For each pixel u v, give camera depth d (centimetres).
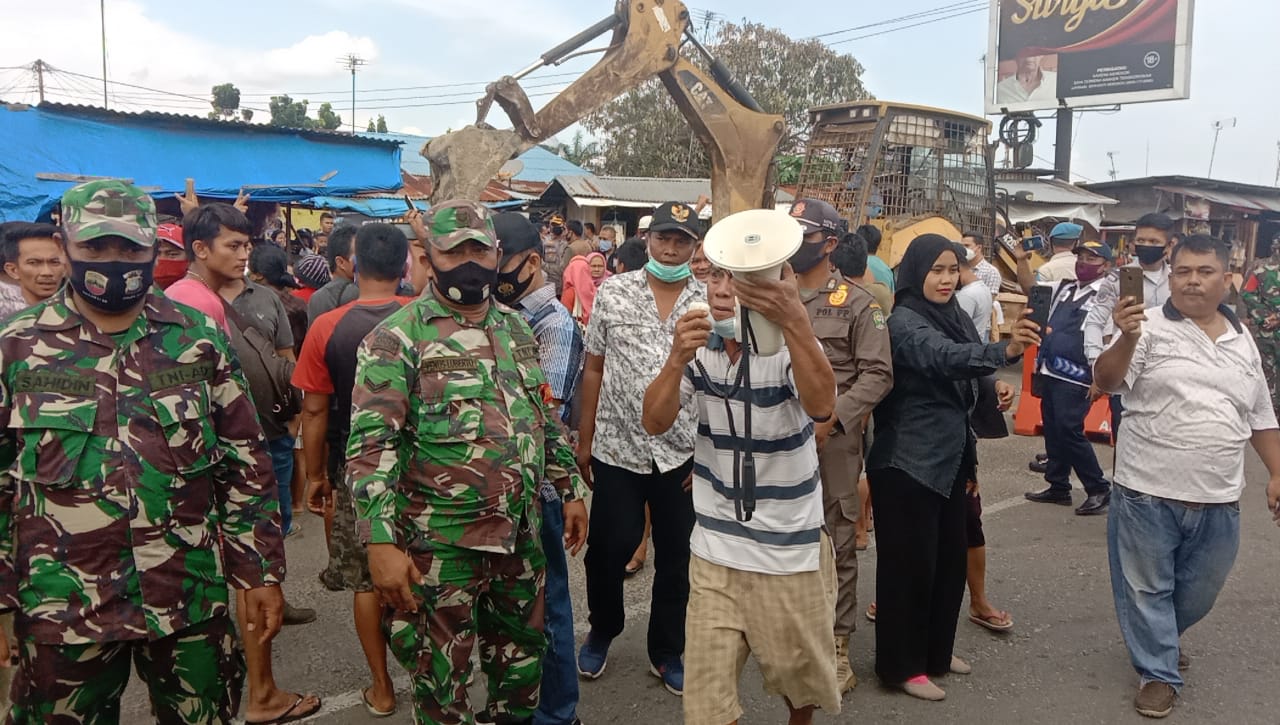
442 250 257
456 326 268
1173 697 370
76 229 214
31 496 222
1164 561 372
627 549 370
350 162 1409
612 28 838
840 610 383
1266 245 2444
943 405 365
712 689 277
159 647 241
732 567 279
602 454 368
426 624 267
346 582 350
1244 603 480
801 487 276
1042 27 2295
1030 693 386
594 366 376
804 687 287
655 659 391
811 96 3716
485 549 263
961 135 1302
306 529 591
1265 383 379
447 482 260
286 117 4681
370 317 346
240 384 251
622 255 586
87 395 223
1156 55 2120
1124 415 387
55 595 222
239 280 449
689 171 3700
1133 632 379
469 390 262
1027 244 1009
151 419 230
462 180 781
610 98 823
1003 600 488
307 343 348
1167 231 616
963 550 387
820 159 1337
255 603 254
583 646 401
